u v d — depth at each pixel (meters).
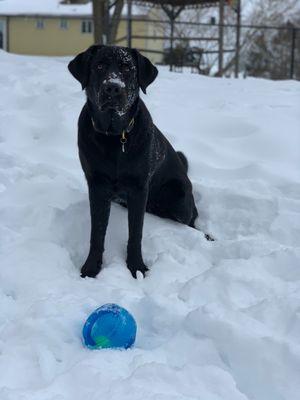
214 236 1.88
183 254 1.64
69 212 1.78
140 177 1.57
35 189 1.96
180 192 1.84
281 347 1.07
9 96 2.93
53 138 2.49
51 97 2.89
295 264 1.49
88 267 1.57
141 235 1.61
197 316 1.18
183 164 1.97
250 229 1.86
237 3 7.27
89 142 1.53
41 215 1.77
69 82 3.43
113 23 6.24
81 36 14.40
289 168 2.34
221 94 3.51
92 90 1.52
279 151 2.45
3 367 1.04
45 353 1.08
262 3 12.00
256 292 1.36
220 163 2.41
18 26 14.58
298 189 2.12
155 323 1.25
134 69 1.53
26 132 2.55
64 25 14.38
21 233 1.69
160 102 3.09
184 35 10.47
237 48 7.09
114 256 1.66
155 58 12.49
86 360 1.06
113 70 1.47
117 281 1.50
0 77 3.31
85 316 1.25
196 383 1.00
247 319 1.17
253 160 2.41
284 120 2.76
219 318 1.15
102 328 1.12
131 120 1.51
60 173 2.16
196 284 1.39
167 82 3.92
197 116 2.79
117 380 1.00
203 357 1.11
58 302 1.28
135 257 1.60
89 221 1.77
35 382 1.02
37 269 1.48
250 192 2.02
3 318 1.26
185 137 2.55
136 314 1.29
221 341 1.13
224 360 1.11
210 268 1.49
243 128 2.66
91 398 0.95
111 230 1.78
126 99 1.45
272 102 3.27
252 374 1.05
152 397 0.93
